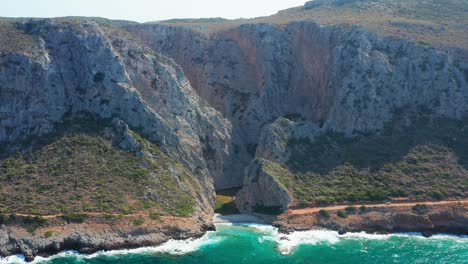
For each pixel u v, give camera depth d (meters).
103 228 85.38
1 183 92.75
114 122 107.50
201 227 94.06
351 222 96.38
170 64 129.38
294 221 96.69
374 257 83.50
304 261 81.69
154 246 86.06
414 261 81.88
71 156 99.44
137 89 117.94
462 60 126.12
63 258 79.88
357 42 127.50
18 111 104.44
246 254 84.00
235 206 108.81
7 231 82.25
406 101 122.50
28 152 100.00
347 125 119.19
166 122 115.75
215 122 130.12
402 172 107.12
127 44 121.50
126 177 97.44
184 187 102.62
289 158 113.12
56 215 85.56
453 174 105.56
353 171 109.31
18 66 107.06
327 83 129.50
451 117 118.75
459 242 90.62
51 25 118.31
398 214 96.62
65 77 112.25
